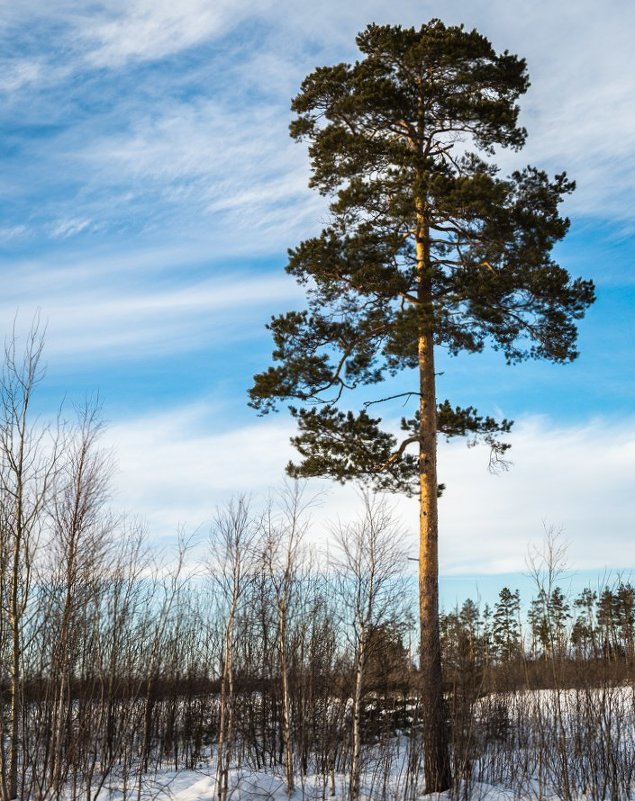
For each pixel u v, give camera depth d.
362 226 17.44
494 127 17.31
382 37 17.33
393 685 20.62
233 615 17.80
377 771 18.11
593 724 17.59
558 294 16.45
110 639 17.59
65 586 15.42
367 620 16.89
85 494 16.08
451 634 21.52
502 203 16.19
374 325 18.02
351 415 18.34
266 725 22.78
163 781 18.19
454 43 16.56
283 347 18.20
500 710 21.33
